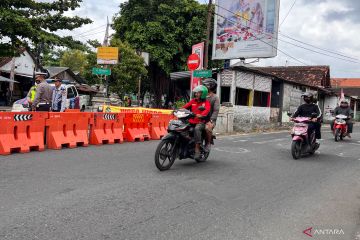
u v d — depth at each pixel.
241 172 8.02
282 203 5.88
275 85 27.28
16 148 8.69
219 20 24.61
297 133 10.31
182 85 31.38
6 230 4.10
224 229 4.58
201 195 5.98
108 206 5.11
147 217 4.80
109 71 19.98
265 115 25.08
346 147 14.27
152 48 30.03
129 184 6.32
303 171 8.68
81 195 5.52
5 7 16.86
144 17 31.05
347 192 6.91
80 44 19.61
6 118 8.49
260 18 22.55
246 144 13.11
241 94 22.83
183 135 7.71
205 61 19.95
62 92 12.83
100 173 7.01
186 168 8.01
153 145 11.55
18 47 17.81
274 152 11.50
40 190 5.65
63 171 7.00
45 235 4.03
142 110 17.17
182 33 30.91
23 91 36.72
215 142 13.09
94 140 11.01
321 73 38.75
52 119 9.64
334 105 38.69
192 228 4.54
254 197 6.11
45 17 18.41
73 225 4.36
